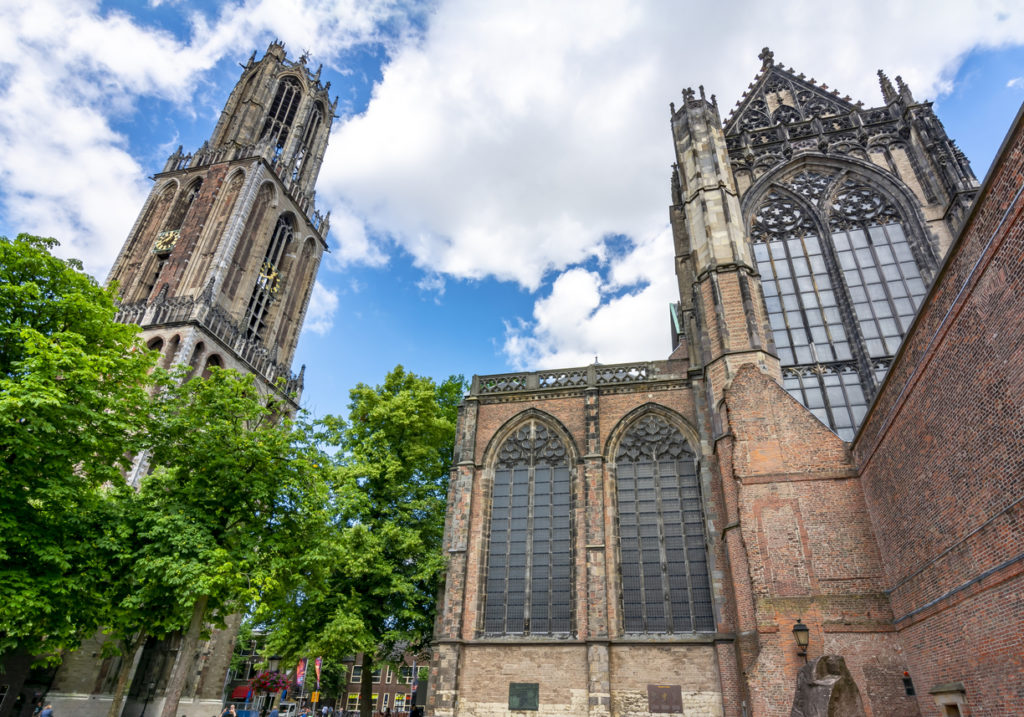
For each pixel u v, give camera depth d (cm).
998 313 1380
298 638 3319
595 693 2962
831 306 3747
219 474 2519
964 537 1636
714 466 3334
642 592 3238
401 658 3747
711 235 3659
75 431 2205
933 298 1709
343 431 3909
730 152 4478
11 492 2058
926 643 1947
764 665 2288
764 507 2567
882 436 2209
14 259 2462
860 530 2406
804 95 4694
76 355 2198
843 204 4088
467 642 3278
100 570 2277
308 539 2695
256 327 8400
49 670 4534
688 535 3316
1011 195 1295
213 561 2264
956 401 1622
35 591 1997
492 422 3916
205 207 8362
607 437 3650
